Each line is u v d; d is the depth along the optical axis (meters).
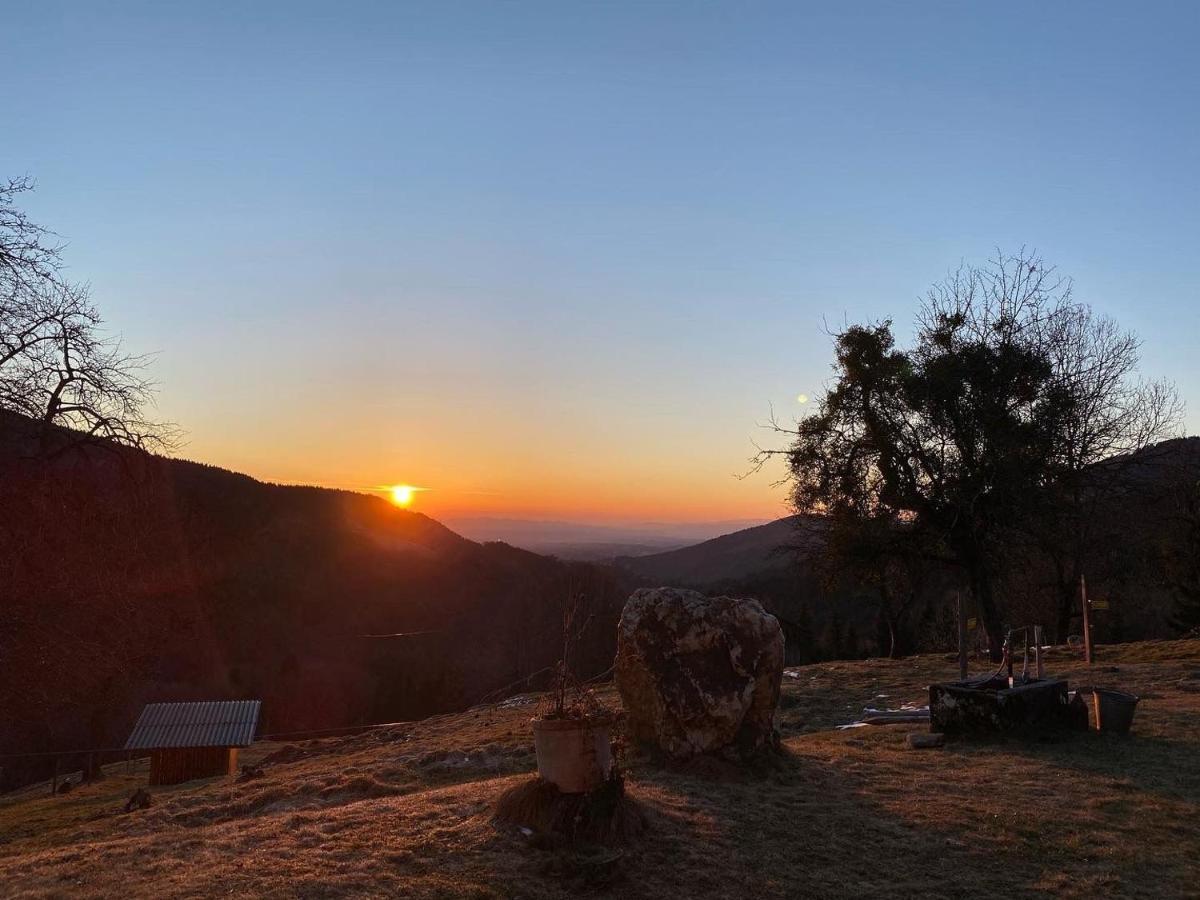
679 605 10.66
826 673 22.19
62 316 20.33
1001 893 6.89
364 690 62.81
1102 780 10.07
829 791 9.49
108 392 21.11
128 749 25.42
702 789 9.07
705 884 6.71
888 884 7.00
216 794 11.29
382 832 7.36
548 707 8.02
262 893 5.88
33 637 18.52
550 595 56.97
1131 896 6.90
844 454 27.94
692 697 10.02
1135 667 20.45
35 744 38.53
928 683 19.64
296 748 20.81
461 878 6.30
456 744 14.86
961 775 10.35
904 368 27.08
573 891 6.39
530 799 7.41
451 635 70.75
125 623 20.69
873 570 28.47
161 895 5.82
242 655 63.38
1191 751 11.60
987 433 26.27
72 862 6.81
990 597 26.83
